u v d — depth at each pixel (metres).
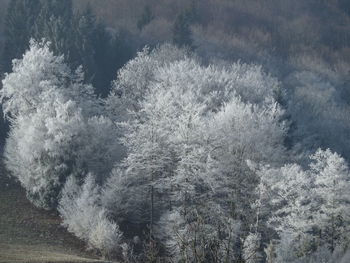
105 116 71.75
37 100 65.25
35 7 109.56
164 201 57.06
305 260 45.97
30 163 60.50
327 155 54.91
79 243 53.47
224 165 56.97
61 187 59.50
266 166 52.91
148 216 58.28
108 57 98.25
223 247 42.06
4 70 91.81
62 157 60.06
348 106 135.62
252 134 58.81
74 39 95.12
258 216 54.62
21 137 63.94
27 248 46.84
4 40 109.69
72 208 55.44
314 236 49.75
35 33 93.44
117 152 62.47
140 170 56.53
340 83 155.12
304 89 132.50
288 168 52.84
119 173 56.66
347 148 109.62
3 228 53.09
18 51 91.25
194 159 53.78
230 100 70.00
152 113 59.62
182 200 53.81
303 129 102.12
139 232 56.94
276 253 47.44
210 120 60.41
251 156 58.41
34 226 55.19
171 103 61.12
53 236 53.78
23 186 63.19
